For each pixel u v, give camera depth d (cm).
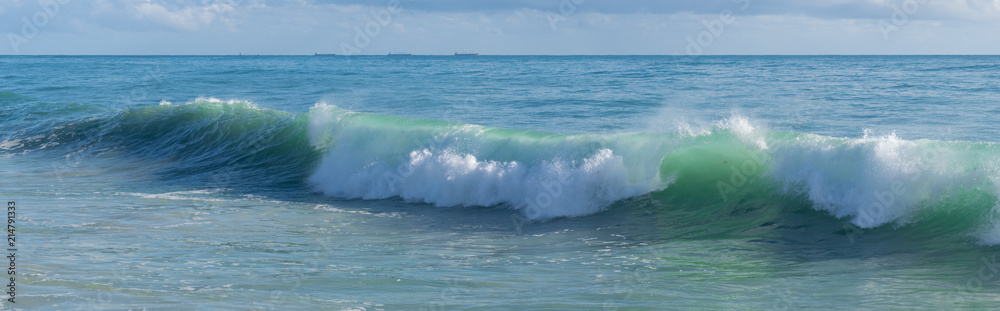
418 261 704
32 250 716
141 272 626
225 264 673
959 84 3158
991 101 2266
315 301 535
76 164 1519
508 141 1143
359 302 535
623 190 1006
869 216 812
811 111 2066
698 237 818
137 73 5316
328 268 662
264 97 2931
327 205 1091
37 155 1644
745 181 961
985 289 559
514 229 904
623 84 3512
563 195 1016
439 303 535
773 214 884
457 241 824
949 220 752
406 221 965
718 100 2470
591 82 3725
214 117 1795
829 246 741
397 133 1270
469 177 1098
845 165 861
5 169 1454
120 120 1903
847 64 7144
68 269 629
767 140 984
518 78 4244
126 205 1045
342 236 851
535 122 1928
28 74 5369
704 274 638
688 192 977
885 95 2594
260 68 6431
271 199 1141
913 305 517
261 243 793
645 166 1020
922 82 3369
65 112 2205
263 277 618
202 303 521
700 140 1028
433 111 2245
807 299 541
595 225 909
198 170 1422
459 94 2892
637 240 816
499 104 2453
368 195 1180
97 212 977
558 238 841
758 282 603
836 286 582
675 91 2944
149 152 1634
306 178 1320
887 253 698
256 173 1370
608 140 1068
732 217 893
